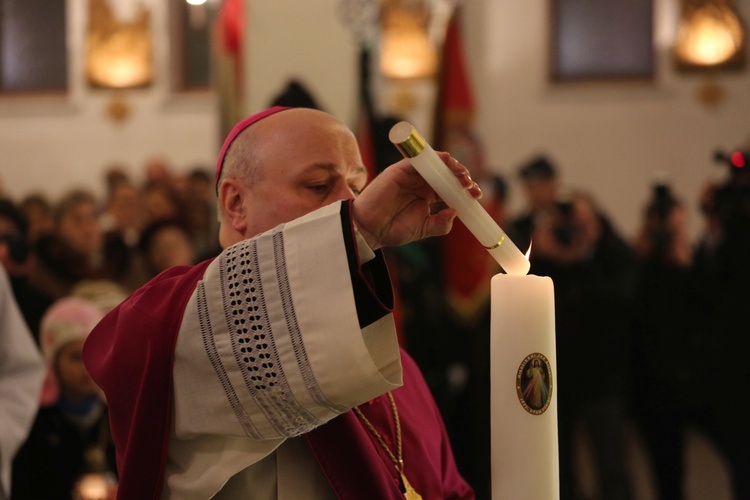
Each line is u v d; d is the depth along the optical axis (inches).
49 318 138.3
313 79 186.7
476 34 386.6
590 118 378.6
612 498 213.3
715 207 216.2
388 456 66.2
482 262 199.3
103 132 423.2
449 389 200.7
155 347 54.1
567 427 214.4
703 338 220.4
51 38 432.8
